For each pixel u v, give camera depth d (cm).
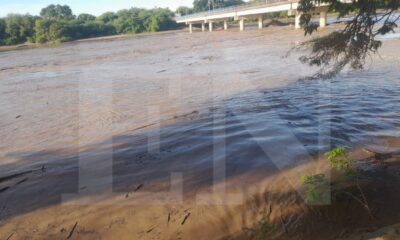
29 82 2378
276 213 571
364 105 1064
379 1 580
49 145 1007
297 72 1666
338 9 602
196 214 589
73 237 567
